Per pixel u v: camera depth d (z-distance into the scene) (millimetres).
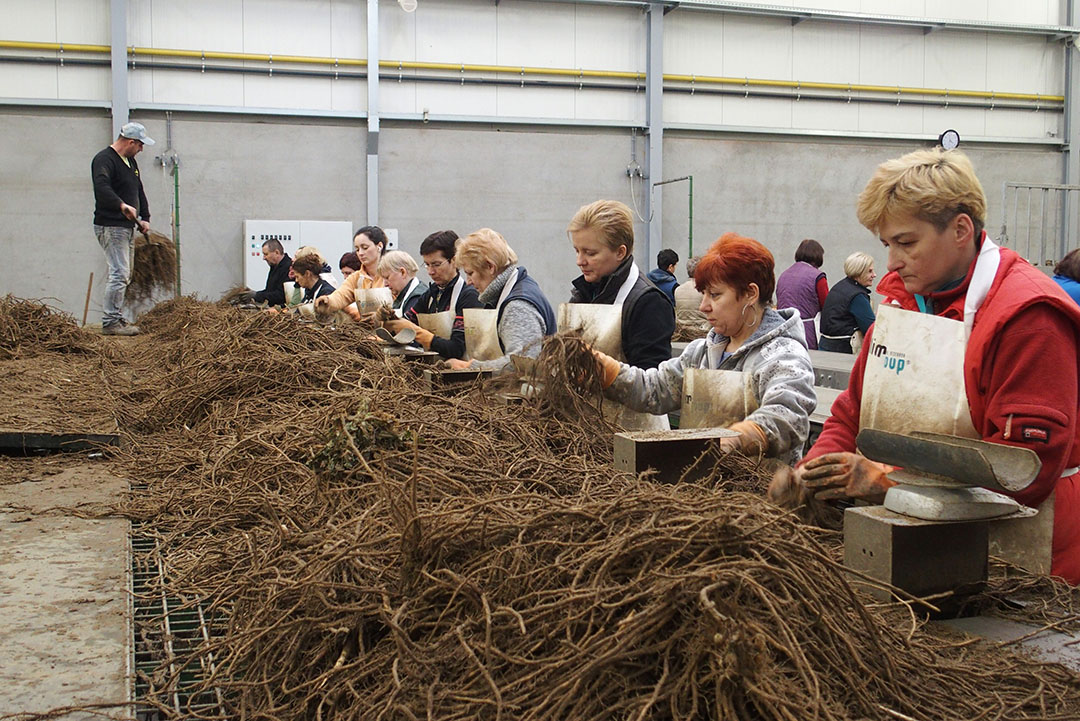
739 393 2703
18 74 11938
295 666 1511
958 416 1846
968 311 1844
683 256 14461
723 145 14492
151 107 12273
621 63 13938
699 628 1125
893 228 1908
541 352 3121
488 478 2188
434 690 1266
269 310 4734
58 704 1427
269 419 3527
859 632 1267
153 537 2434
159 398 4133
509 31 13500
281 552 1913
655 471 2023
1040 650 1391
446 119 13320
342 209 13117
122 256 8336
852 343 7891
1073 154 15766
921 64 15172
